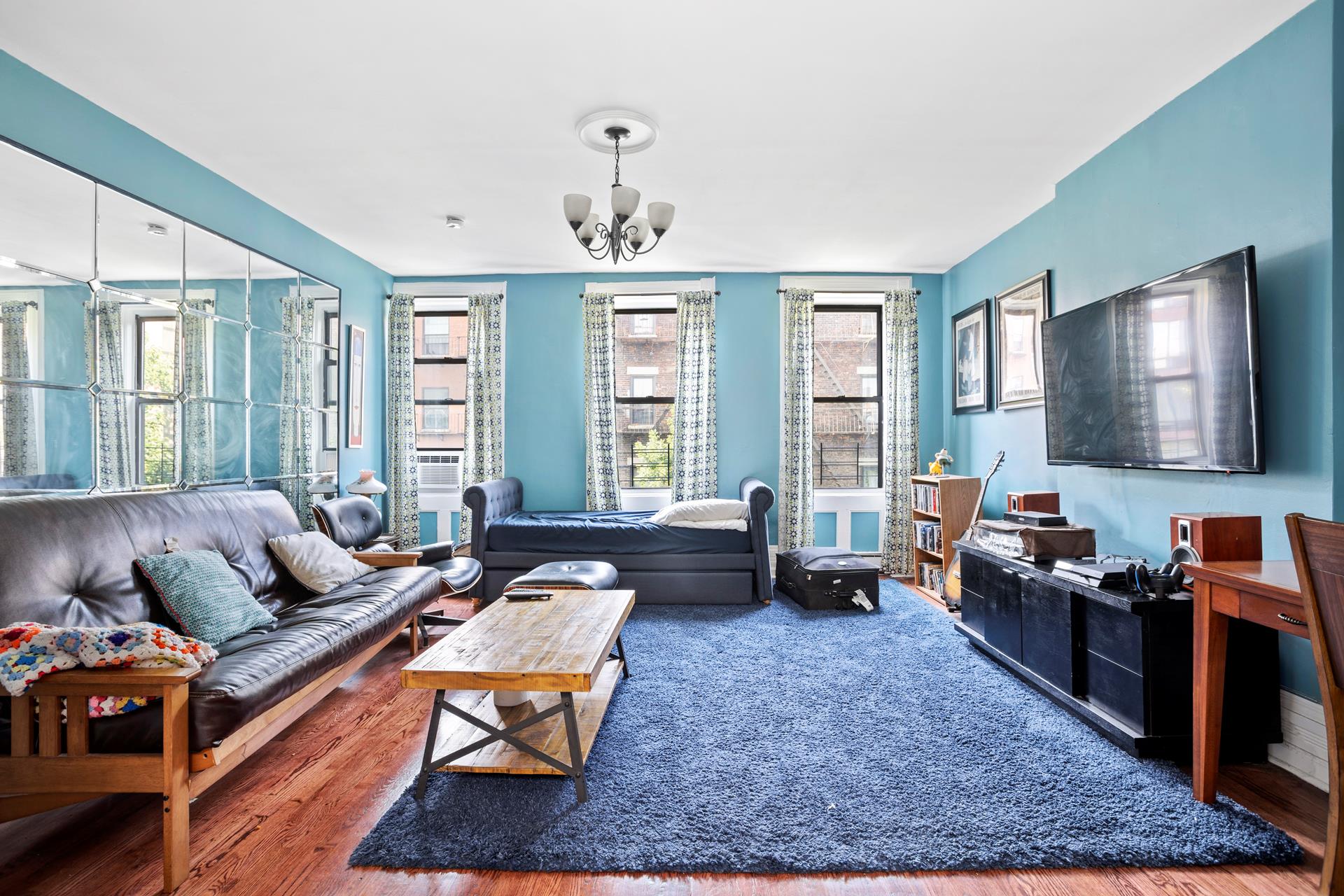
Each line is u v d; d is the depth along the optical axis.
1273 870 1.64
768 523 5.41
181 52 2.33
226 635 2.28
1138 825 1.80
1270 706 2.19
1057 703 2.66
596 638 2.26
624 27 2.21
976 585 3.38
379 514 4.19
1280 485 2.26
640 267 5.24
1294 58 2.18
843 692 2.80
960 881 1.60
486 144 3.06
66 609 1.98
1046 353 3.47
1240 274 2.24
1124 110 2.81
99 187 2.63
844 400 5.64
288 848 1.73
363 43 2.29
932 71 2.49
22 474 2.29
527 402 5.41
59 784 1.61
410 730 2.45
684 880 1.60
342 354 4.58
